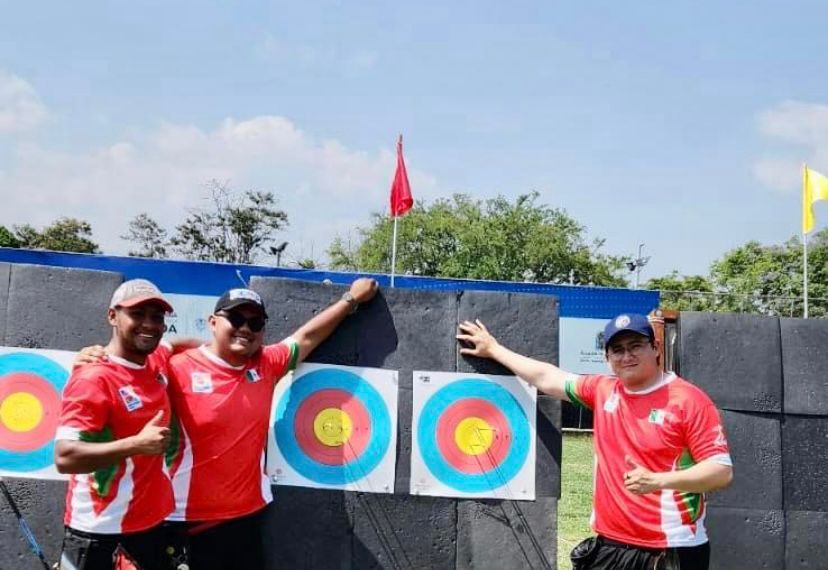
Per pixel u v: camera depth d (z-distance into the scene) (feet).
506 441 14.16
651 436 11.68
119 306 10.83
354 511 13.78
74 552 10.89
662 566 11.50
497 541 13.98
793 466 15.46
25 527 13.12
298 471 13.70
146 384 11.14
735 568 15.20
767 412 15.47
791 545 15.30
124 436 10.87
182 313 34.86
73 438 10.34
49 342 13.60
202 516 11.96
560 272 115.03
